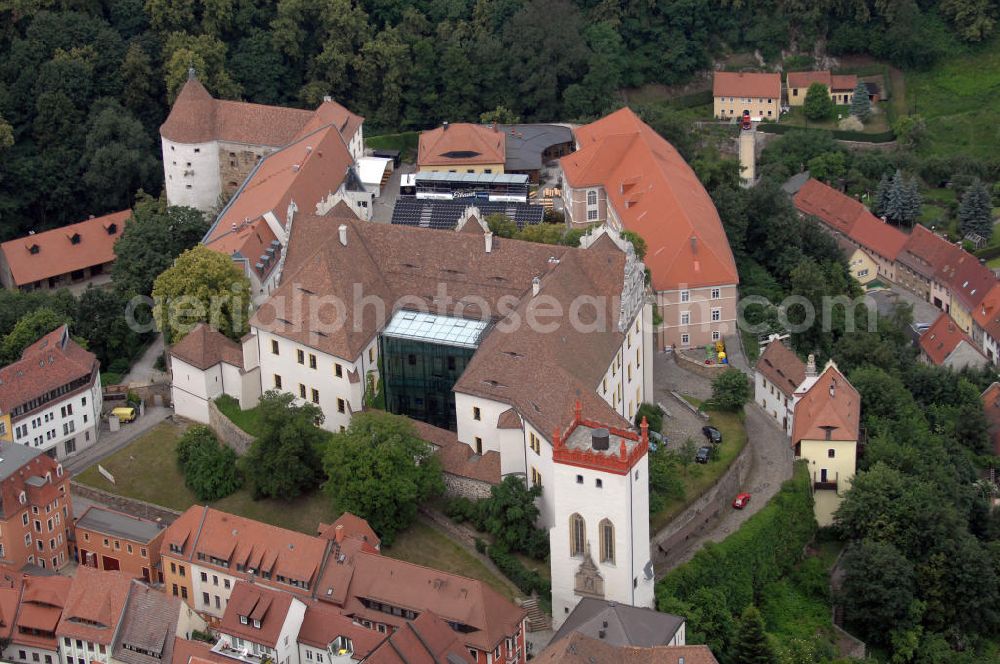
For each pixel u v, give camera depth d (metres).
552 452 181.62
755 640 182.12
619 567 181.62
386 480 192.12
